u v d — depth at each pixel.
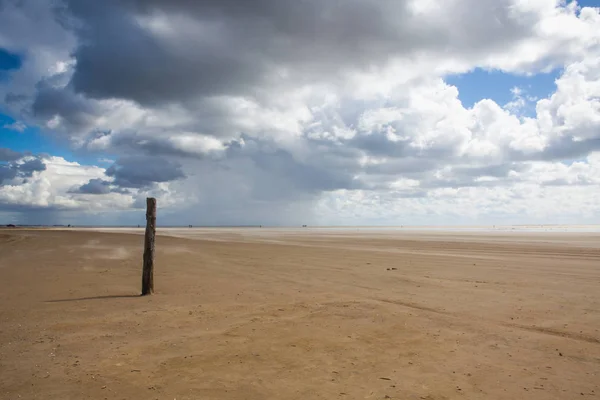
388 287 13.65
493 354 6.86
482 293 12.44
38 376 5.72
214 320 9.07
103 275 16.50
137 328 8.37
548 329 8.40
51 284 14.13
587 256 24.56
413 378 5.77
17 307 10.34
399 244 39.28
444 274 16.69
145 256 12.41
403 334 8.02
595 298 11.57
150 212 12.52
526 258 23.44
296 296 12.05
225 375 5.81
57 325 8.55
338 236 65.81
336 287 13.69
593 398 5.15
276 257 24.73
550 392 5.33
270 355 6.71
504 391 5.34
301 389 5.34
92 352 6.81
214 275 16.75
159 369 6.03
